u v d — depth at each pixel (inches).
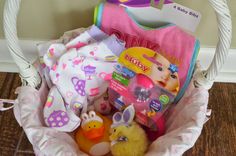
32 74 28.0
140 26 31.2
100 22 32.0
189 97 29.5
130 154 28.4
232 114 40.5
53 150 25.4
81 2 35.5
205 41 38.8
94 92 31.9
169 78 30.0
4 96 41.8
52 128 28.5
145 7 30.9
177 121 29.5
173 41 30.8
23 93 28.3
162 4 30.4
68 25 38.2
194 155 37.3
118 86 31.0
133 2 30.9
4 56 42.9
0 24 39.1
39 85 30.0
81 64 30.6
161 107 30.1
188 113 28.1
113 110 33.2
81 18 37.3
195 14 29.7
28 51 41.6
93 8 35.9
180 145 25.3
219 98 41.8
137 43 31.6
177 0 34.3
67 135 29.5
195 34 38.0
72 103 30.9
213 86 42.9
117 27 31.9
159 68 30.1
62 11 36.7
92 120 29.8
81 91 31.1
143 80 30.2
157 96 30.2
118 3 31.4
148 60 30.3
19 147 37.7
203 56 40.3
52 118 29.1
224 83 43.2
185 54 30.5
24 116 27.2
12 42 25.4
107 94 32.3
